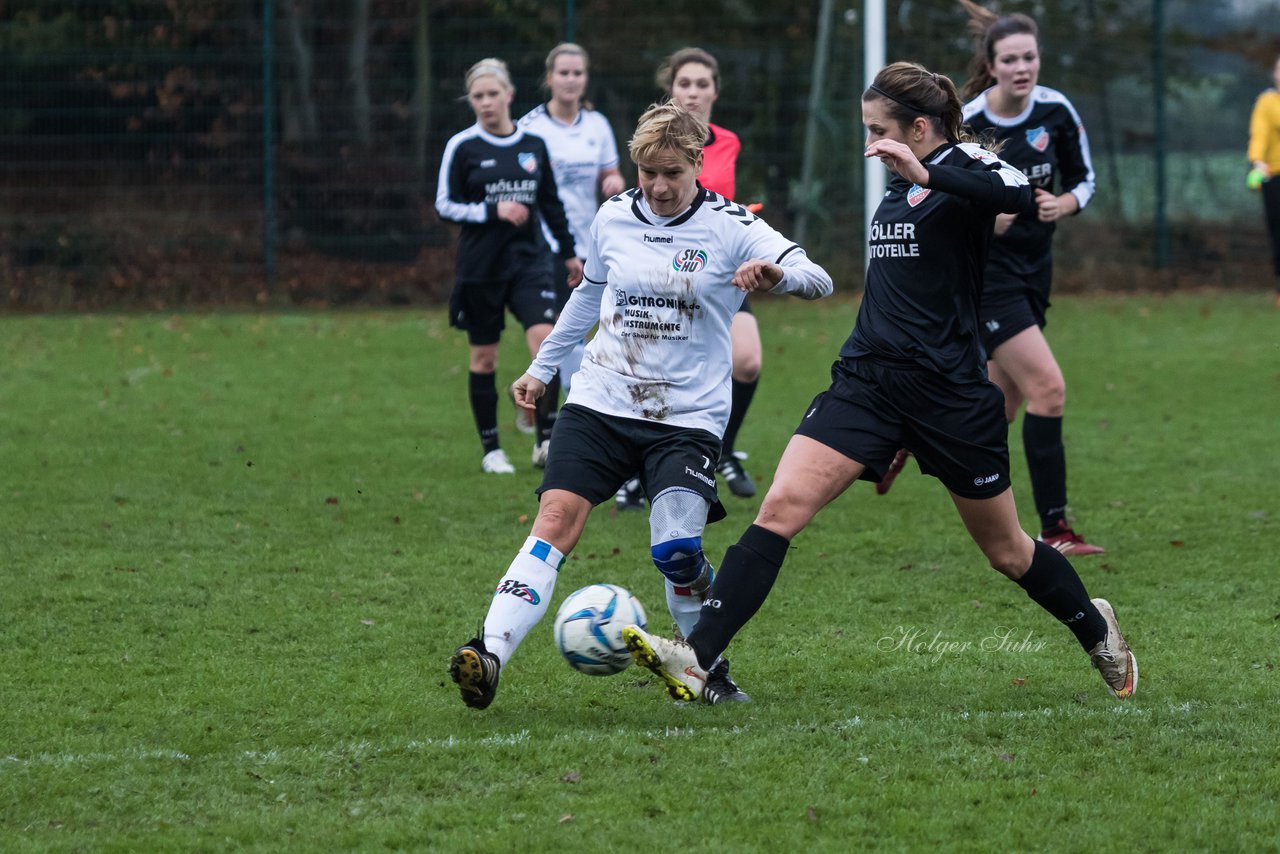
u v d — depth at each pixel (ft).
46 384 133.90
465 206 98.02
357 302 198.59
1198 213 211.61
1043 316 80.33
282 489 92.89
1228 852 39.70
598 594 50.06
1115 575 72.74
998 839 40.55
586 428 52.29
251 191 197.57
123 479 94.89
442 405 127.24
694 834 40.83
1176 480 96.43
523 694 54.34
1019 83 77.25
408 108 197.88
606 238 52.44
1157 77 207.21
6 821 42.16
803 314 185.98
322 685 55.16
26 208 195.42
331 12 195.31
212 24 194.39
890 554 77.82
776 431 116.57
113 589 68.80
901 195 50.98
